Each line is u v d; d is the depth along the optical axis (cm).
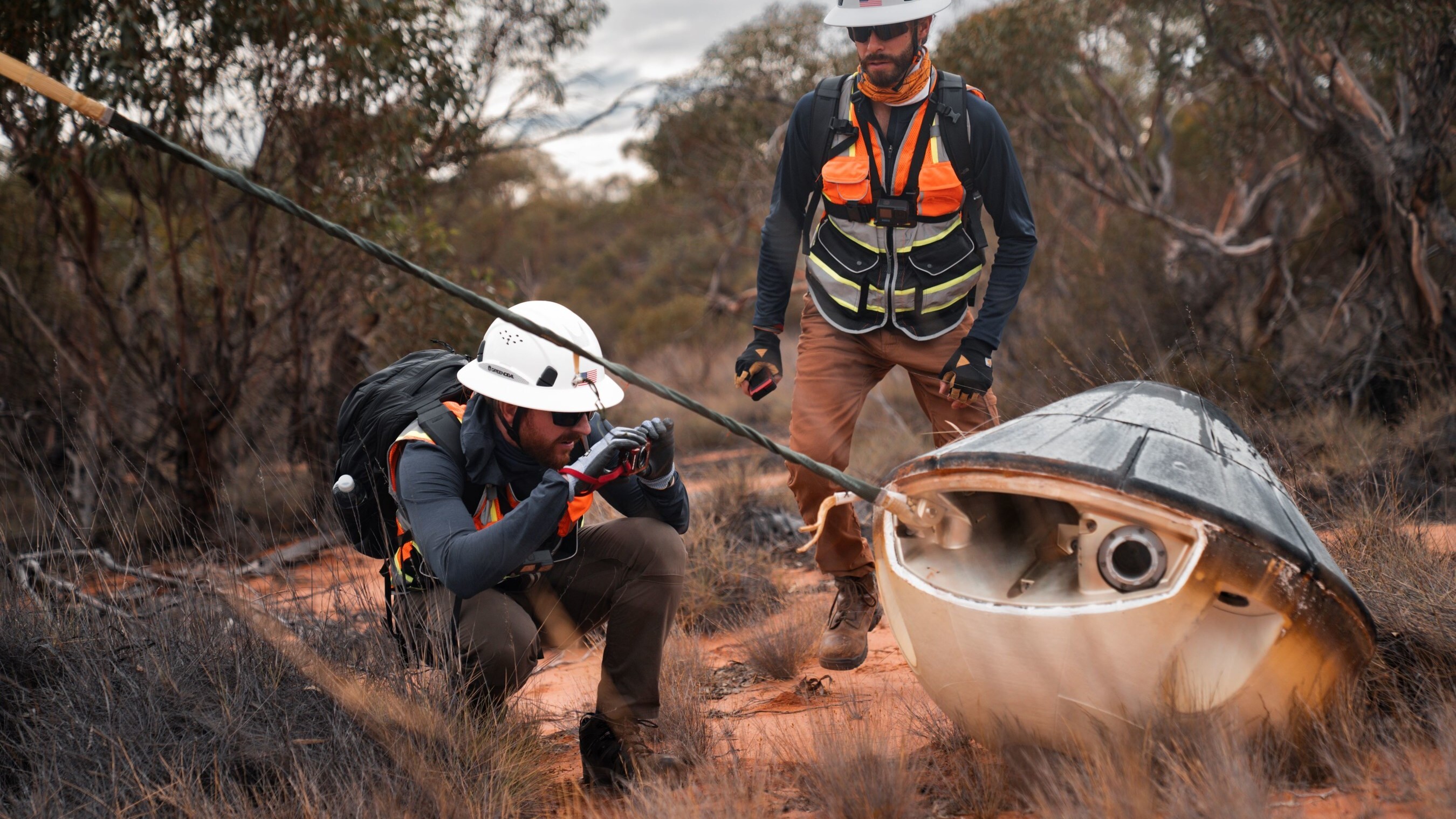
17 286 812
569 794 266
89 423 711
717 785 246
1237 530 197
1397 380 710
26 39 650
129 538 396
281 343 857
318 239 802
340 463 279
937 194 316
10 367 791
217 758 244
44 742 254
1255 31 897
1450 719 227
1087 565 207
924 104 317
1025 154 1337
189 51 698
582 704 351
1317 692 215
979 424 338
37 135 679
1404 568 308
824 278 330
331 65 730
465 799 240
